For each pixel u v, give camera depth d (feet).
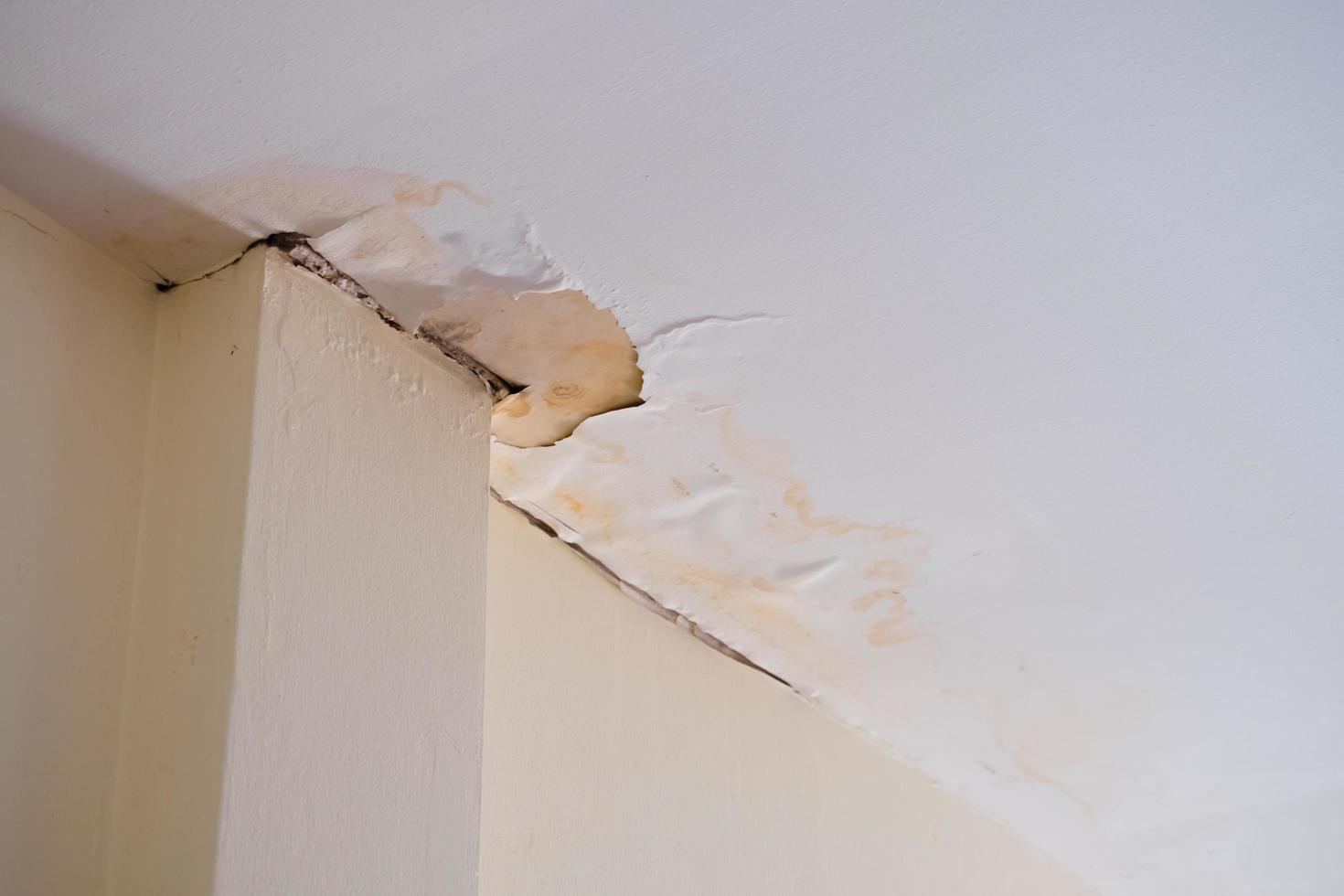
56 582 2.71
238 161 2.88
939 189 3.17
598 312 3.47
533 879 3.80
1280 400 3.88
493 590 4.07
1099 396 3.85
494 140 2.92
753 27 2.72
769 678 5.13
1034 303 3.52
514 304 3.42
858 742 5.41
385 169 2.96
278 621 2.77
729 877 4.48
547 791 3.97
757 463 4.09
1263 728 5.33
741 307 3.48
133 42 2.59
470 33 2.65
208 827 2.50
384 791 2.91
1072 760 5.52
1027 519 4.34
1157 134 3.06
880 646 4.96
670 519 4.33
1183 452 4.06
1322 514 4.31
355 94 2.76
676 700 4.63
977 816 5.82
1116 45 2.84
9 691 2.54
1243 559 4.49
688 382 3.75
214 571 2.77
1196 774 5.61
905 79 2.87
